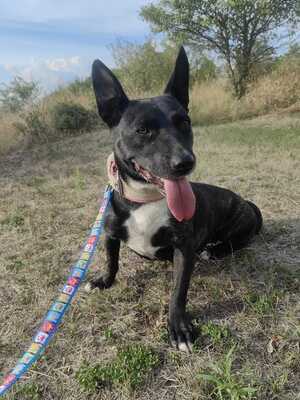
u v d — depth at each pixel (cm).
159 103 54
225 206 67
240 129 195
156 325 54
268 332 52
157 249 58
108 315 56
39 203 102
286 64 266
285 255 70
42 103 230
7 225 88
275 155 137
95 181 120
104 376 46
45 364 49
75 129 215
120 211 55
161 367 48
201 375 42
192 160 48
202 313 56
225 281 63
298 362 47
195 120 230
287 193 98
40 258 73
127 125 52
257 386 44
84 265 45
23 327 55
